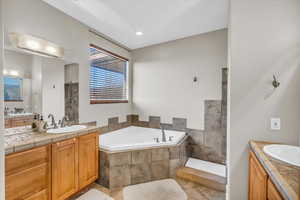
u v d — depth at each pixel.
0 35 0.72
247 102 1.47
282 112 1.40
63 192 1.65
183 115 3.13
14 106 1.76
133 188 2.07
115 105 3.35
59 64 2.23
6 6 1.65
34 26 1.90
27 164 1.34
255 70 1.45
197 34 2.94
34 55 1.93
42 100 2.03
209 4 1.97
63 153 1.66
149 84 3.55
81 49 2.55
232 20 1.49
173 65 3.24
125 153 2.11
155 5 1.99
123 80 3.69
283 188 0.70
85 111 2.66
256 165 1.22
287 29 1.39
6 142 1.36
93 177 2.05
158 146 2.29
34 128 1.84
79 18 2.35
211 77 2.84
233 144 1.50
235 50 1.49
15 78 1.77
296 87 1.38
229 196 1.53
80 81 2.56
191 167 2.53
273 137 1.42
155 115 3.48
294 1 1.38
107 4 1.97
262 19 1.44
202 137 2.92
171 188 2.08
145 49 3.59
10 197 1.23
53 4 2.01
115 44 3.35
